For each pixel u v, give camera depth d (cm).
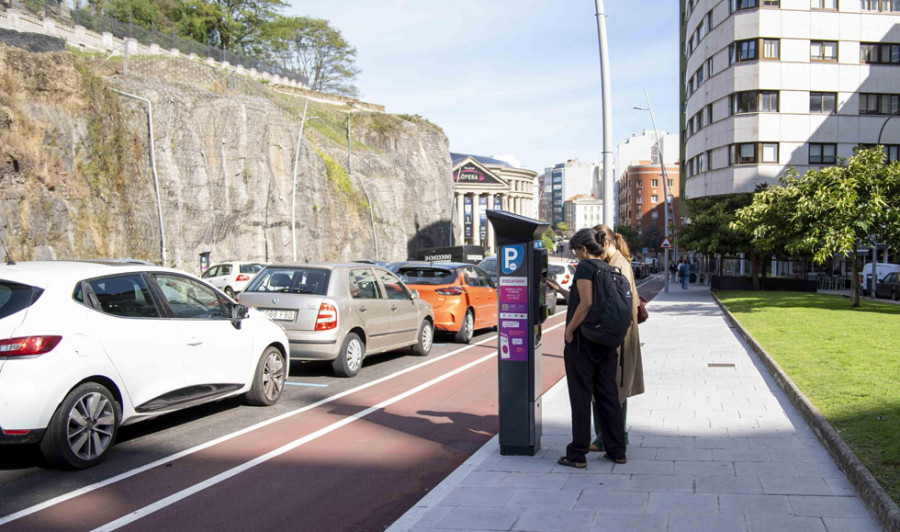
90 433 564
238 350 751
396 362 1186
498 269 599
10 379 512
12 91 2606
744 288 3772
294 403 838
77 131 2938
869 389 755
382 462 591
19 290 555
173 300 684
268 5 7381
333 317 983
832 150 4431
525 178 14838
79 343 555
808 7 4397
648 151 14425
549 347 1446
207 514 464
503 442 596
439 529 420
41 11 4066
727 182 4556
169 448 630
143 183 3444
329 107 7625
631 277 585
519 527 419
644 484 501
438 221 8031
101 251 2959
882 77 4441
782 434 647
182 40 5512
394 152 7638
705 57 4919
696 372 1034
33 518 453
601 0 1102
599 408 561
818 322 1609
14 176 2552
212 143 4097
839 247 2025
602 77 1113
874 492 421
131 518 455
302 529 439
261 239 4419
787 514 430
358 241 5766
